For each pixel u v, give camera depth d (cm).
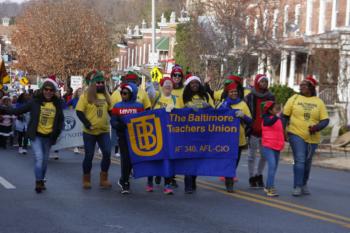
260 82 1449
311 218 1118
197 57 3809
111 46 8200
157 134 1327
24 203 1213
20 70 8194
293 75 4338
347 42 3569
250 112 1446
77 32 7156
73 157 2241
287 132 1380
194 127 1341
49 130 1338
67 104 2255
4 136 2678
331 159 2412
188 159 1346
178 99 1382
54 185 1459
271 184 1356
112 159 2084
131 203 1227
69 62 7081
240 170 1909
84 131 1395
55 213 1117
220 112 1349
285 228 1026
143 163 1336
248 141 1474
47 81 1329
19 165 1917
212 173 1355
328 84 3684
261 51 3859
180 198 1296
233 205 1226
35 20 7294
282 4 4119
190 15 3928
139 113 1321
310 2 4309
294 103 1356
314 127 1339
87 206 1188
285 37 4047
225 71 3650
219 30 3731
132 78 1584
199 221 1064
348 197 1395
